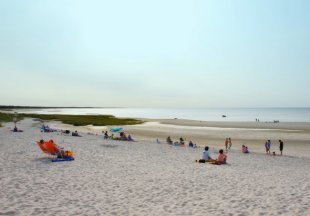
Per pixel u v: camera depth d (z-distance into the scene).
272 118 129.50
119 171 15.72
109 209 9.34
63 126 71.56
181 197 10.98
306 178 15.62
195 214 9.05
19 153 20.52
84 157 20.22
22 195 10.55
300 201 10.70
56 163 17.28
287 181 14.52
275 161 24.00
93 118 103.06
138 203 10.09
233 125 76.56
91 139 36.59
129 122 86.69
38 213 8.72
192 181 13.80
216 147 36.66
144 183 13.12
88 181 13.15
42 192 11.06
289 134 52.72
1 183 12.11
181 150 29.19
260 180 14.51
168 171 16.23
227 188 12.58
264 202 10.51
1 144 25.52
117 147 28.39
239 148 36.16
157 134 53.19
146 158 21.48
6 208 9.05
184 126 73.19
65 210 9.09
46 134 40.25
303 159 26.12
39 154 20.30
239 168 18.59
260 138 46.69
